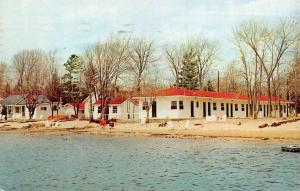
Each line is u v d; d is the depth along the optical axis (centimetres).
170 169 2497
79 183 2158
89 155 3192
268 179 2158
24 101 8812
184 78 8181
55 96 7881
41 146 3912
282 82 6625
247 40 6034
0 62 6975
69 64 7481
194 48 8119
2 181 2234
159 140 4206
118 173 2405
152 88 6488
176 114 6241
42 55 7256
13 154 3306
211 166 2569
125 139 4412
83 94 8131
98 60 6538
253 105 6359
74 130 5788
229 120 5803
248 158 2845
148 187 2039
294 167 2477
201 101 6619
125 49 6531
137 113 7119
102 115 6506
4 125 6850
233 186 2027
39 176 2352
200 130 4828
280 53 5875
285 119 5731
